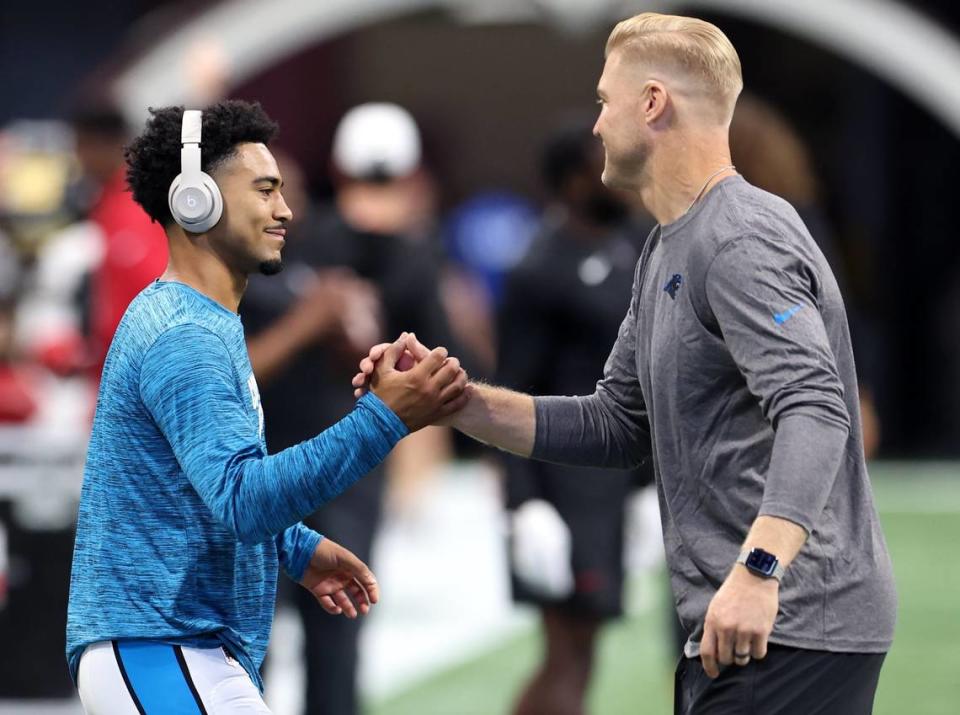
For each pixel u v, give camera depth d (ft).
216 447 36.06
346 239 72.84
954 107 164.25
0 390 76.13
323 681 64.64
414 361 39.27
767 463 37.70
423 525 149.28
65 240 79.82
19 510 72.69
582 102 248.52
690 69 39.17
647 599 115.24
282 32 165.37
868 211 216.95
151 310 37.73
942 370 215.92
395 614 110.01
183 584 37.45
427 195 165.48
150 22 215.72
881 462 205.26
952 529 149.07
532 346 65.26
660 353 38.78
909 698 84.64
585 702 66.03
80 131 69.72
